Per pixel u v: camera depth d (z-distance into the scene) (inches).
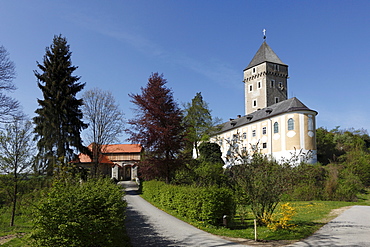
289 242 405.7
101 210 296.8
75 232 245.8
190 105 2046.0
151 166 971.3
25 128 721.6
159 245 388.5
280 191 509.7
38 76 1197.7
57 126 1141.1
